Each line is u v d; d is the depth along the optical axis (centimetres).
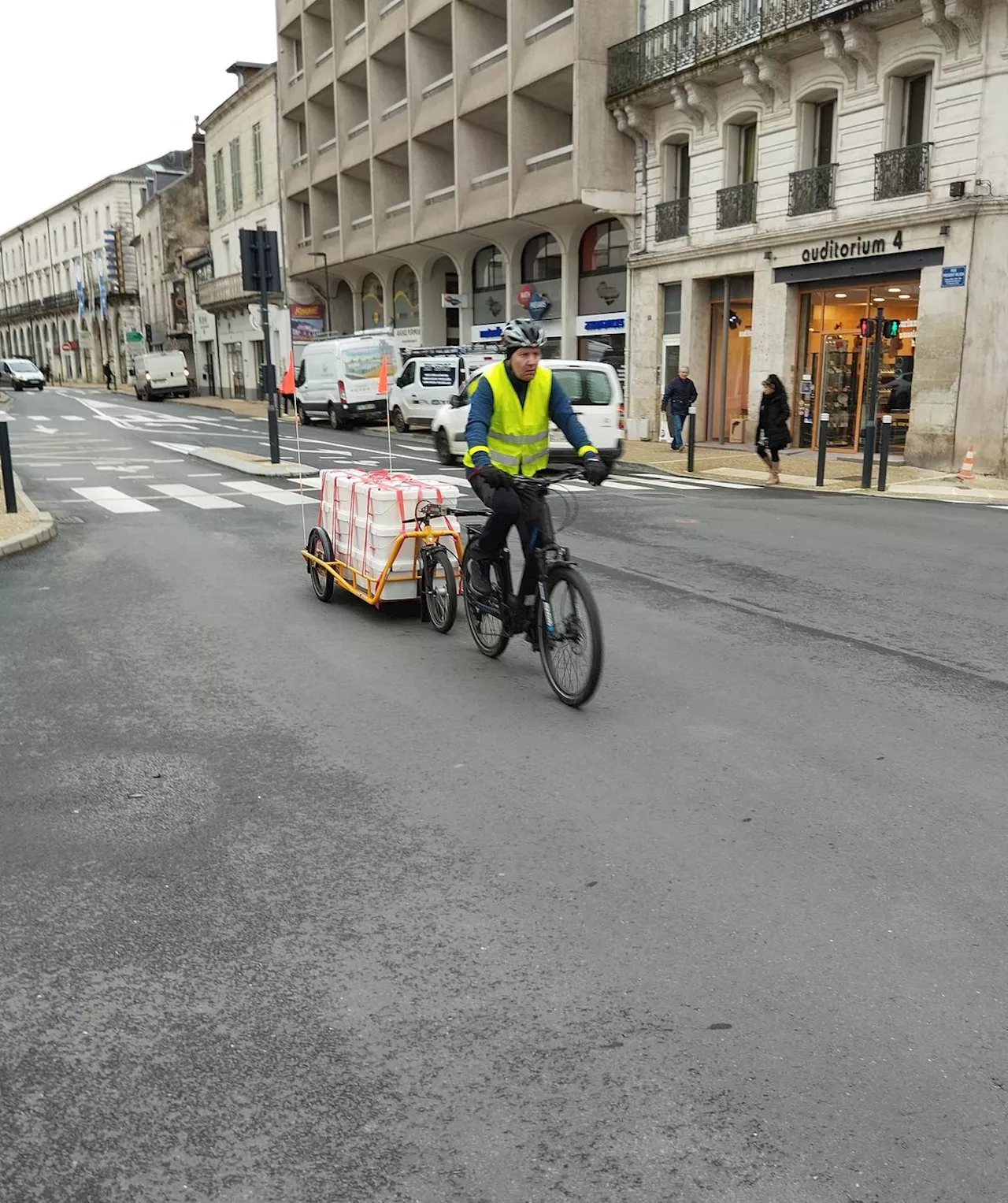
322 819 416
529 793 439
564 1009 289
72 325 8838
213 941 326
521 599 584
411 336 3706
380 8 3409
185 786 450
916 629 718
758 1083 258
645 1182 227
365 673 616
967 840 393
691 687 585
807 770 462
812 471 1875
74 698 573
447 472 1777
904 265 1894
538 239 2986
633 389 2605
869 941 323
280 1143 240
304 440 2528
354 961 314
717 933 328
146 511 1303
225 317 5334
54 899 354
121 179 7512
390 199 3562
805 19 1959
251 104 4600
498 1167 232
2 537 1030
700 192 2350
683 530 1165
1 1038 279
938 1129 243
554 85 2645
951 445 1848
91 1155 237
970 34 1736
